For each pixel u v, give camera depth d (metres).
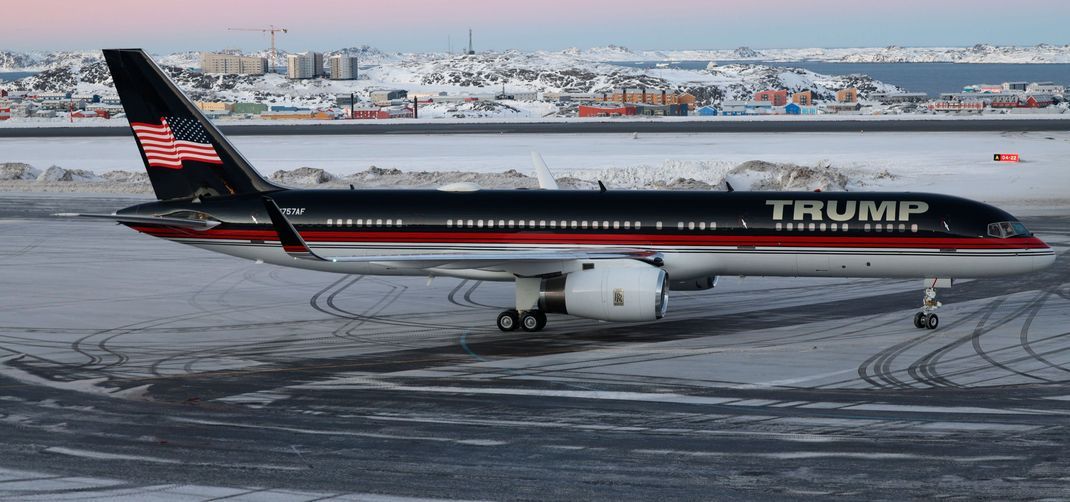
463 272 76.00
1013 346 66.31
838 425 48.44
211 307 81.88
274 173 178.50
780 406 52.16
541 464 43.03
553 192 78.81
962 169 179.62
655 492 39.53
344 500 39.06
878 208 72.81
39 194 159.75
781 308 80.81
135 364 62.78
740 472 41.72
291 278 94.75
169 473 42.28
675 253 74.94
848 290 88.31
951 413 50.44
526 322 72.00
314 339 70.25
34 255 106.88
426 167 192.00
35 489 40.34
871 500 38.31
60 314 78.94
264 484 40.91
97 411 51.94
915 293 86.44
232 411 51.94
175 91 80.62
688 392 55.19
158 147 81.62
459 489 40.16
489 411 51.62
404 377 59.25
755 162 166.38
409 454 44.59
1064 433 46.81
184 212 81.19
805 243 73.19
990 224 71.25
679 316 78.00
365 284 91.88
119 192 161.88
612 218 75.75
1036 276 92.62
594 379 58.34
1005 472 41.28
